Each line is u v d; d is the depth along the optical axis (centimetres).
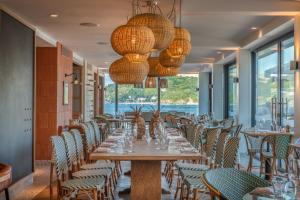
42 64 889
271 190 243
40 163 866
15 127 602
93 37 853
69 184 420
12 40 592
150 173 493
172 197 570
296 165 290
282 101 835
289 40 800
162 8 597
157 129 588
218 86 1471
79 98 1320
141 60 480
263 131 780
